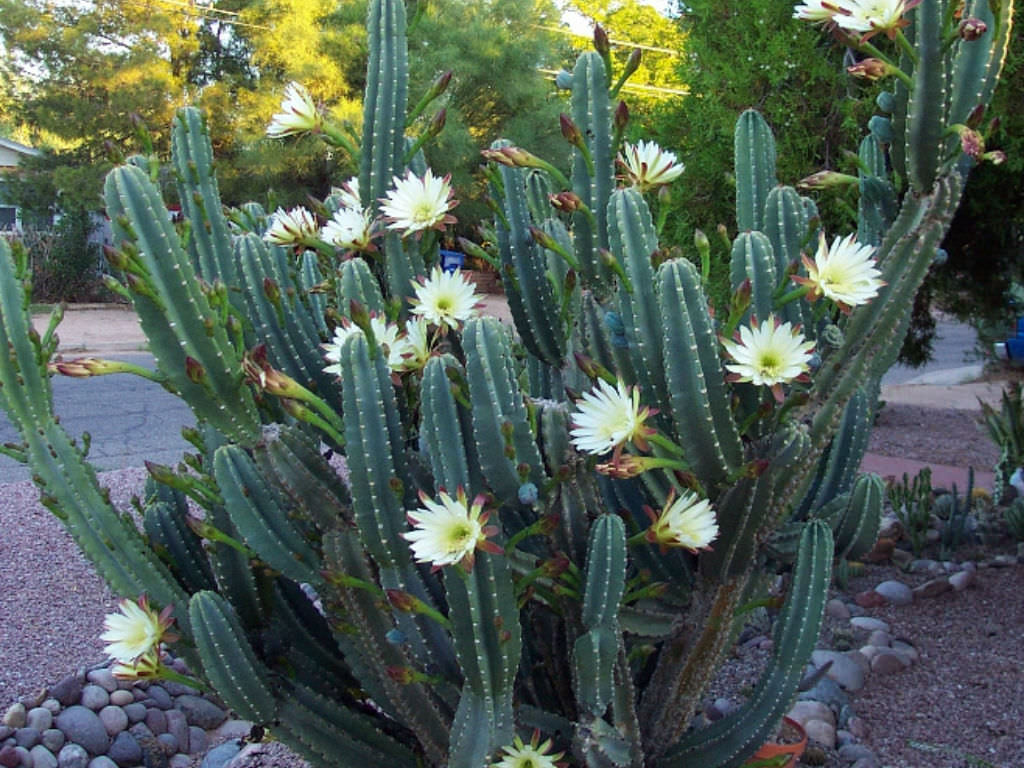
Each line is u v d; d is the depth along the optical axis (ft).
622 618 5.18
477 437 4.55
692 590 5.29
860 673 8.84
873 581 11.21
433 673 4.90
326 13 45.34
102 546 5.05
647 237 4.66
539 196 6.19
